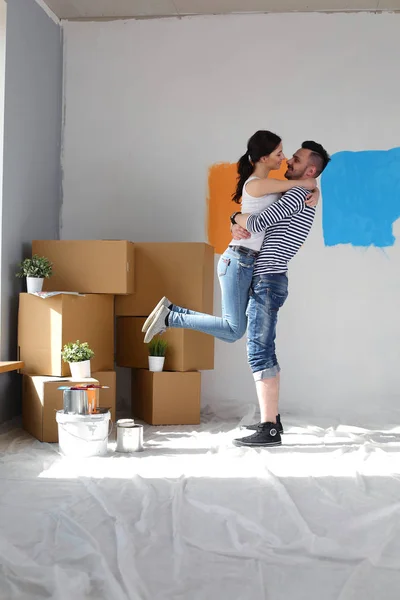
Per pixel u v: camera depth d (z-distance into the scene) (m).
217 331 3.80
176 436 4.03
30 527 2.24
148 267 4.58
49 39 4.89
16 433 4.02
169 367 4.47
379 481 2.90
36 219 4.67
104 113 5.10
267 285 3.73
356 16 5.00
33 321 4.00
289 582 1.82
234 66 5.05
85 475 2.96
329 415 4.88
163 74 5.07
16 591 1.73
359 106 5.00
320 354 4.99
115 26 5.10
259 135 3.76
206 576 1.84
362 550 2.04
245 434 4.08
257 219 3.63
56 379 3.80
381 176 4.97
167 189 5.07
